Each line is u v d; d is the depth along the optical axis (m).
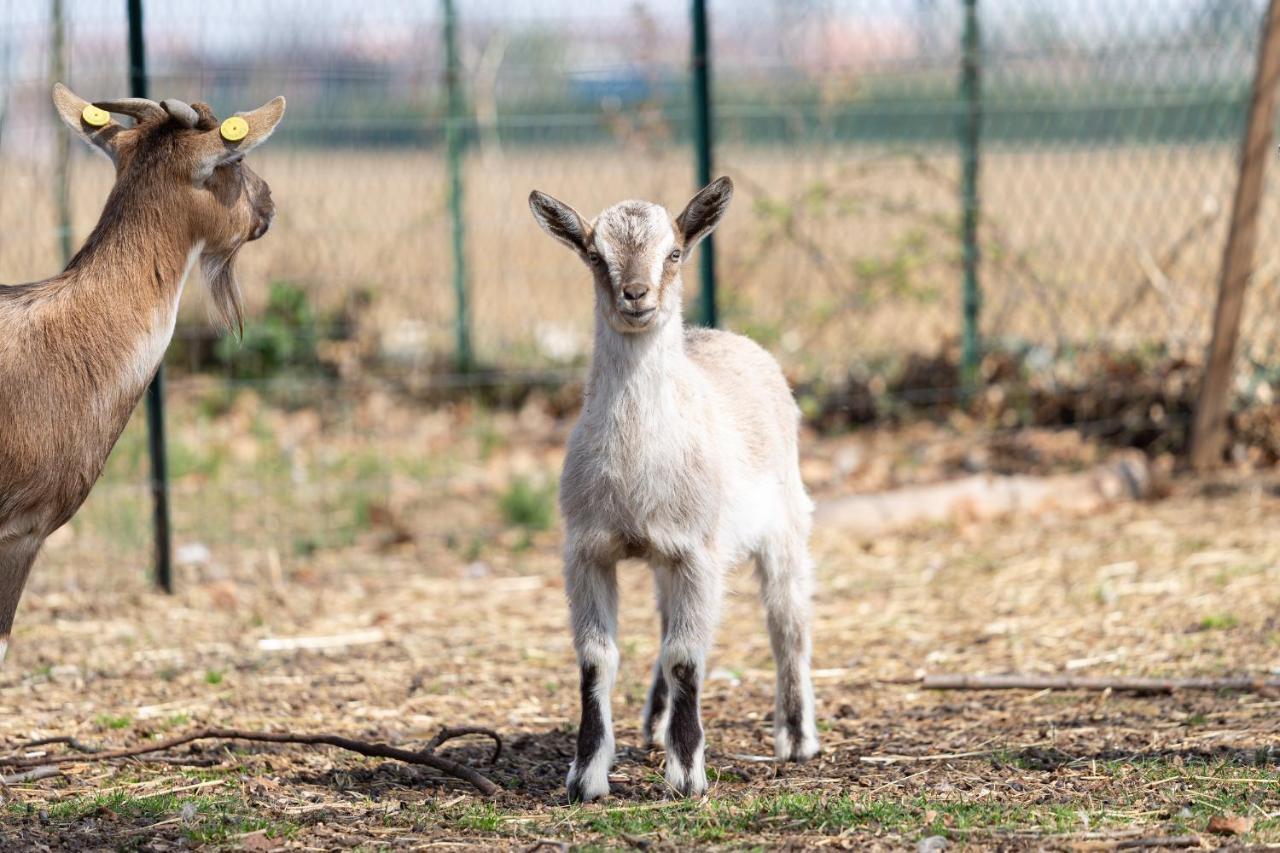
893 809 8.13
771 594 9.59
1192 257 19.17
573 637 8.70
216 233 8.93
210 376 21.47
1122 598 12.88
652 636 12.67
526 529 16.12
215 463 17.61
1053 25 19.30
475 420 19.78
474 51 22.53
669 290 8.45
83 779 9.09
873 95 21.41
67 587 14.02
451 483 17.53
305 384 20.83
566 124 23.05
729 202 9.02
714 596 8.67
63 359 8.42
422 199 22.27
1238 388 17.33
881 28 20.00
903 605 13.18
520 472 17.78
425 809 8.48
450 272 22.11
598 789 8.55
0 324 8.37
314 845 7.88
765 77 21.33
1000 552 14.54
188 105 8.78
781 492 9.58
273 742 9.80
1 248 18.94
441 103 21.73
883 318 21.34
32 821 8.23
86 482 8.66
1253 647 11.30
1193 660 11.13
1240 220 16.33
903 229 20.16
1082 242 20.06
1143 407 17.88
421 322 22.25
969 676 10.95
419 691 11.16
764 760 9.43
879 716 10.37
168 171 8.68
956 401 19.06
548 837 7.90
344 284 22.14
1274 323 17.42
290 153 22.12
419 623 13.12
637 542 8.55
